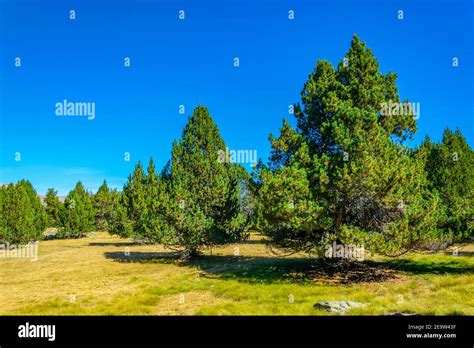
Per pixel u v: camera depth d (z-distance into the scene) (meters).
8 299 19.47
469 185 31.86
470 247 34.03
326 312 14.23
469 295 16.05
